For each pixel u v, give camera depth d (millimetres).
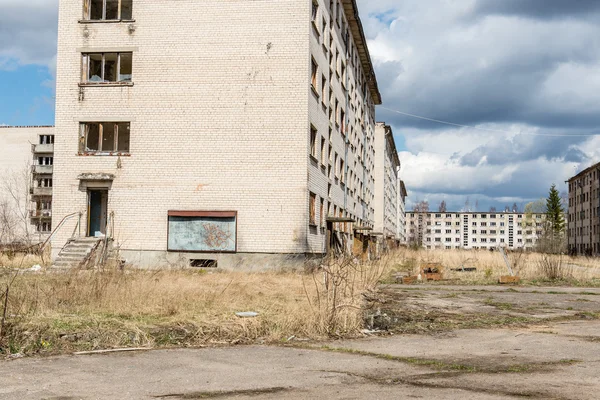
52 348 8820
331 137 33531
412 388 6531
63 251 24828
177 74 26531
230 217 25781
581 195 105312
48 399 6094
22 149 79875
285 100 26047
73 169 26750
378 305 14969
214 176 26062
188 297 13406
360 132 49750
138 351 8781
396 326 11633
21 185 77938
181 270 24359
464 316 13281
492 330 11242
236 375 7227
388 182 82938
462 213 192250
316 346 9312
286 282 18906
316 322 10547
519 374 7289
